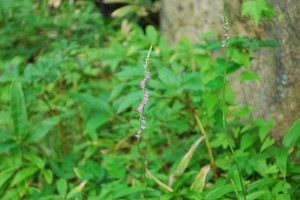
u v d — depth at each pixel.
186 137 1.22
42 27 1.73
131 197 1.03
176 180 1.04
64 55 1.24
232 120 1.13
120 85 1.20
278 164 0.98
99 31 1.74
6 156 1.24
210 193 0.95
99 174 1.12
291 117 1.09
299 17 1.01
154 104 1.07
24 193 1.10
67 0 1.81
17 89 1.16
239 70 1.18
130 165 1.19
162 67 1.05
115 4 2.36
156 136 1.23
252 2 0.97
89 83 1.44
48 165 1.24
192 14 1.53
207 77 1.07
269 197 0.95
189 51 1.34
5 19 1.71
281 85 1.08
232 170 1.01
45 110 1.30
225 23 0.85
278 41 1.07
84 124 1.31
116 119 1.38
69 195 1.04
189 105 1.07
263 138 1.03
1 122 1.33
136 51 1.37
